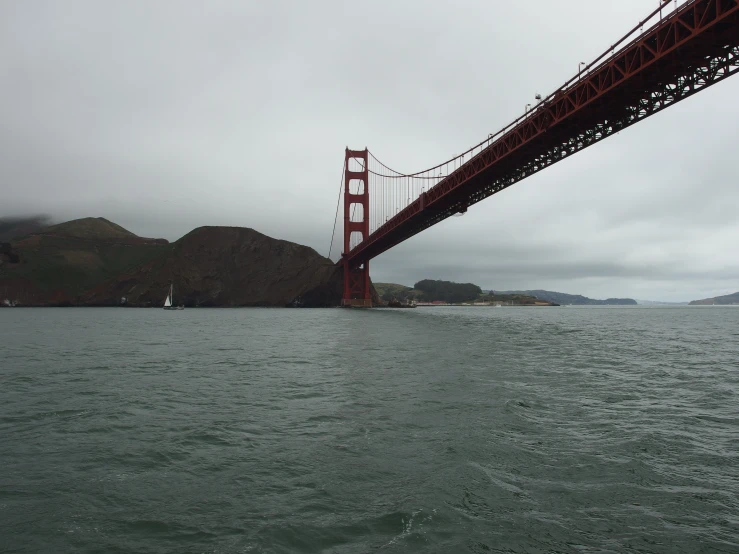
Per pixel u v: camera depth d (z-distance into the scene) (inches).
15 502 255.0
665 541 207.8
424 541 208.5
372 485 268.7
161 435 376.2
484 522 224.5
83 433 383.9
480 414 418.3
